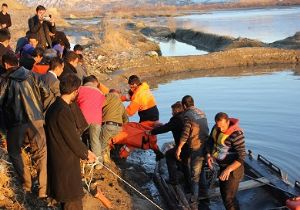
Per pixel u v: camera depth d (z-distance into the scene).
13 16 42.78
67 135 5.35
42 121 6.40
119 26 39.50
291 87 18.72
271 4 89.25
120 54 25.39
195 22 55.50
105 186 7.91
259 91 18.06
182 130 7.83
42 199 6.52
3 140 7.35
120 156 9.74
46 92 6.76
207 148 7.30
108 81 20.48
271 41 33.94
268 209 7.52
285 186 8.20
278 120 13.75
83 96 8.03
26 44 9.27
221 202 8.16
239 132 6.82
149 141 9.66
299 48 28.36
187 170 8.22
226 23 51.72
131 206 7.59
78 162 5.58
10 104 6.18
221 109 15.26
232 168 6.77
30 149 7.21
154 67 23.94
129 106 9.81
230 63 25.55
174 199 8.18
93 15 78.50
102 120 8.76
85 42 33.25
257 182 8.41
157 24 53.34
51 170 5.53
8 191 6.36
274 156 11.00
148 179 9.52
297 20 50.94
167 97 17.59
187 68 24.66
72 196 5.52
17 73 6.24
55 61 6.91
